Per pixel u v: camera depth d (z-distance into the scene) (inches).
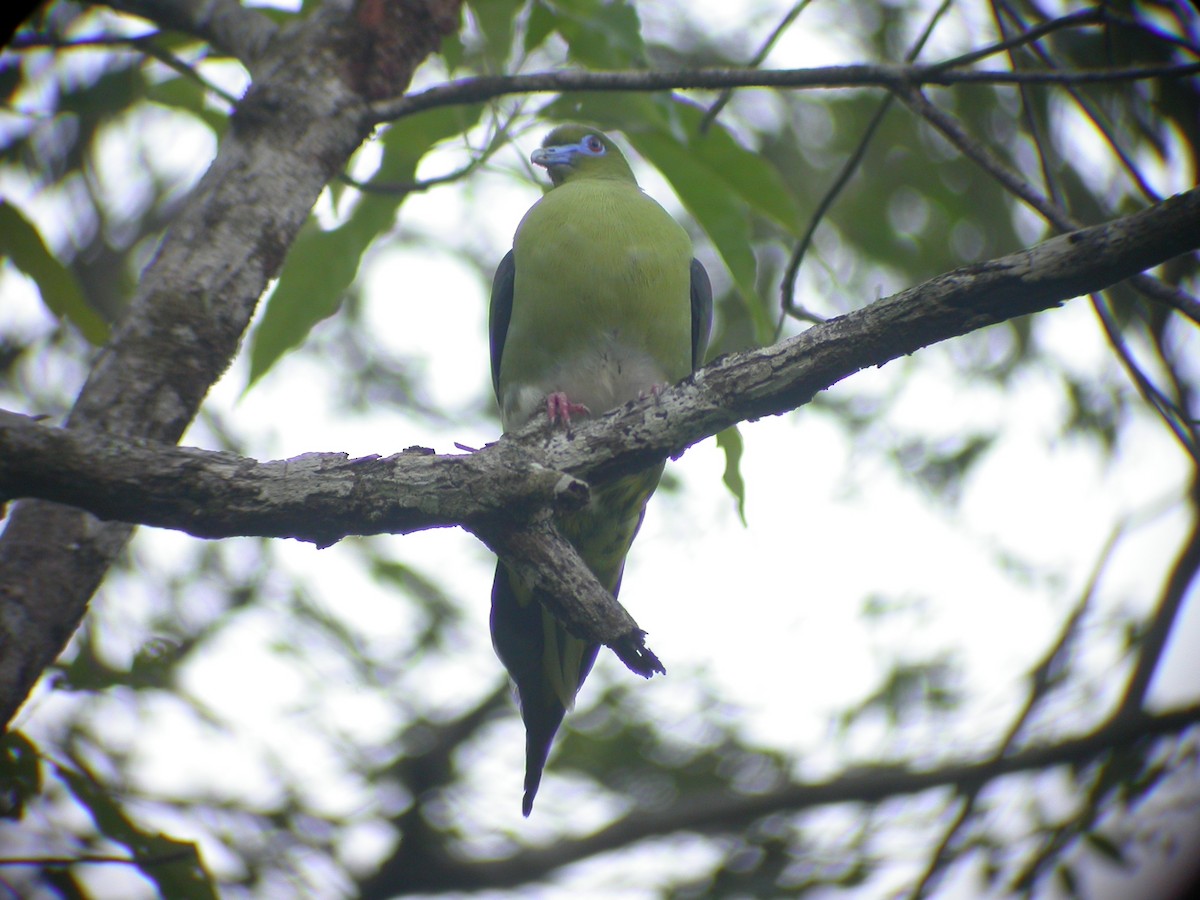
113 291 515.8
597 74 256.8
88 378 225.3
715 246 331.3
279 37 267.6
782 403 221.9
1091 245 194.4
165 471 192.1
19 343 504.1
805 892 445.1
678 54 526.3
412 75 272.1
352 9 266.2
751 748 498.0
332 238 320.8
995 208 514.3
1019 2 414.3
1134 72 236.2
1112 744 422.3
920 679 481.1
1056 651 414.9
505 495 206.2
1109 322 243.6
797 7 273.4
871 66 249.4
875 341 211.2
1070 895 369.4
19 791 229.9
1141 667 423.2
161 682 279.9
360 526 205.0
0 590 207.6
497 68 325.4
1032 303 201.3
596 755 498.9
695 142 319.6
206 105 351.6
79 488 187.5
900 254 526.9
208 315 232.5
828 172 531.8
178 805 385.1
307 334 320.8
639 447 227.8
